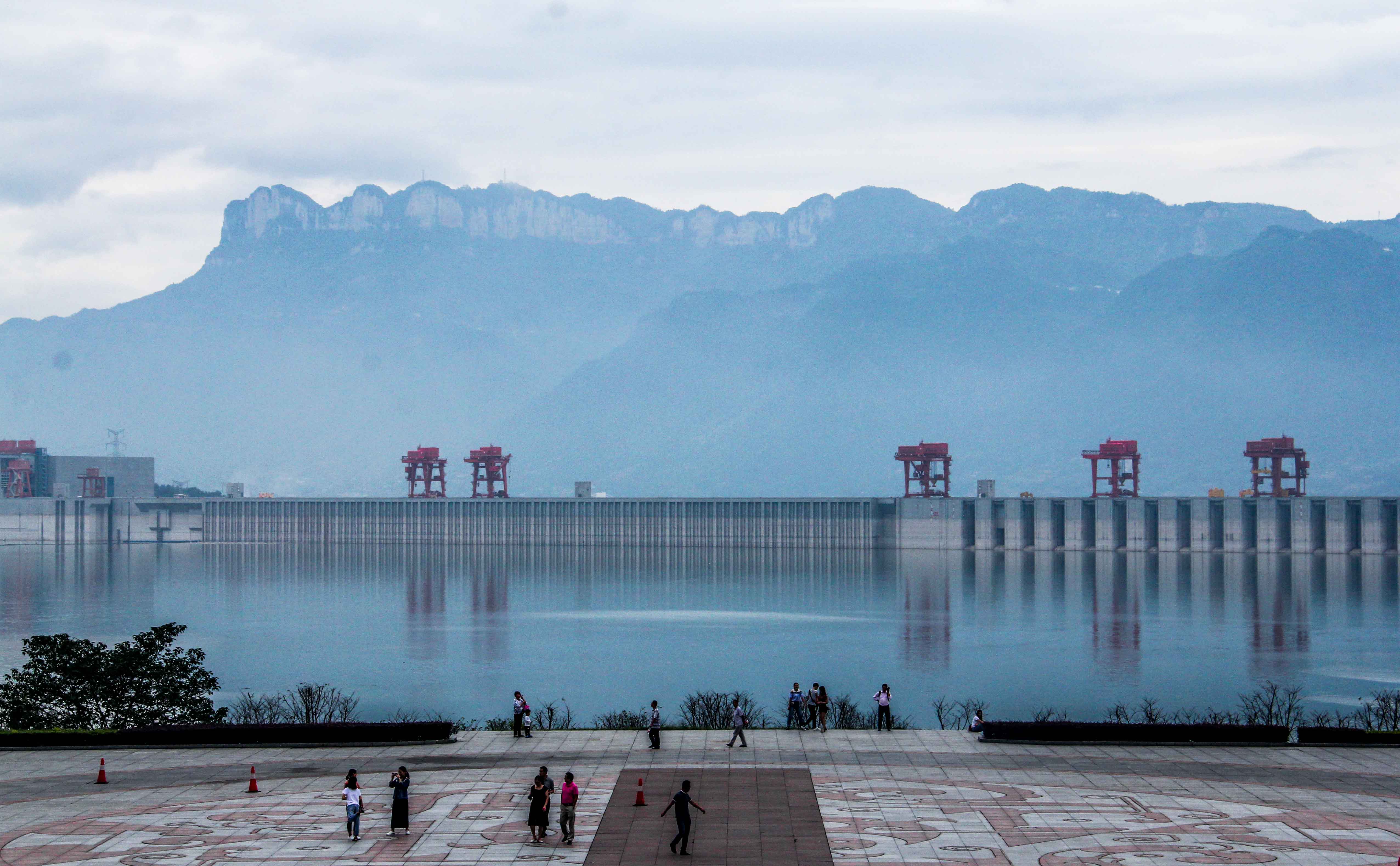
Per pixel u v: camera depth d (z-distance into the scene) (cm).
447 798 8600
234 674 19825
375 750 10125
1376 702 16925
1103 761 9650
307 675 19738
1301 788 8825
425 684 18925
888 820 8012
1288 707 16388
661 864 7162
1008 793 8688
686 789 7388
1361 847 7469
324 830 7844
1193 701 17238
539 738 10550
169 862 7231
